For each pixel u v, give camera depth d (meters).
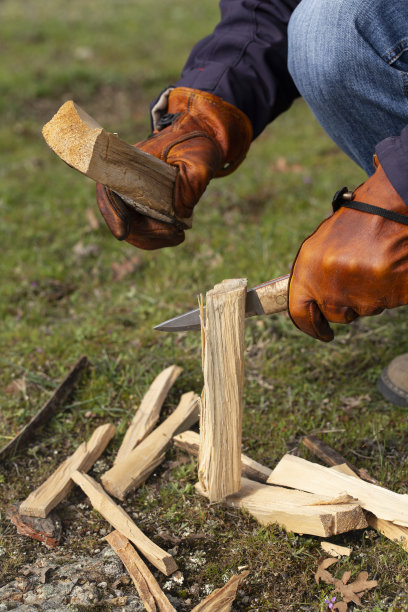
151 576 1.67
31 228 3.90
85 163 1.40
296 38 1.81
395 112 1.77
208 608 1.55
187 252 3.55
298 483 1.85
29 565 1.78
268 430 2.28
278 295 1.63
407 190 1.44
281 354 2.67
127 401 2.46
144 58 7.57
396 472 2.03
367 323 2.83
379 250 1.45
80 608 1.63
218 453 1.77
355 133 1.93
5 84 6.41
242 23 1.96
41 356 2.71
